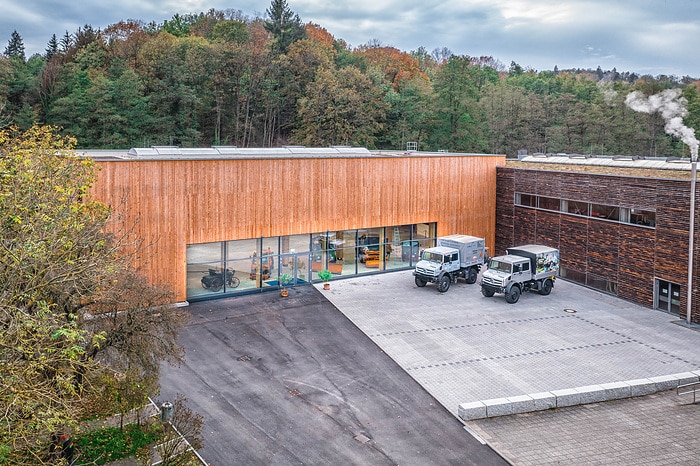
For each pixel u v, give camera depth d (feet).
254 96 248.11
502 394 68.69
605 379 72.69
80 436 56.80
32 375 42.50
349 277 117.39
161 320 60.85
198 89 234.58
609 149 249.55
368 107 236.63
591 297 107.34
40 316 40.42
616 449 56.85
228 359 77.61
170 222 96.43
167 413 57.21
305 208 109.29
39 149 55.11
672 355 80.43
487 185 133.08
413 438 59.11
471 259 113.80
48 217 44.91
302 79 251.80
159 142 208.54
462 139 247.29
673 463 54.24
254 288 106.22
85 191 56.18
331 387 70.28
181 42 252.42
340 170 112.47
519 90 278.87
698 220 91.35
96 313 59.82
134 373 56.54
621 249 106.11
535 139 260.01
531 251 106.93
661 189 97.66
